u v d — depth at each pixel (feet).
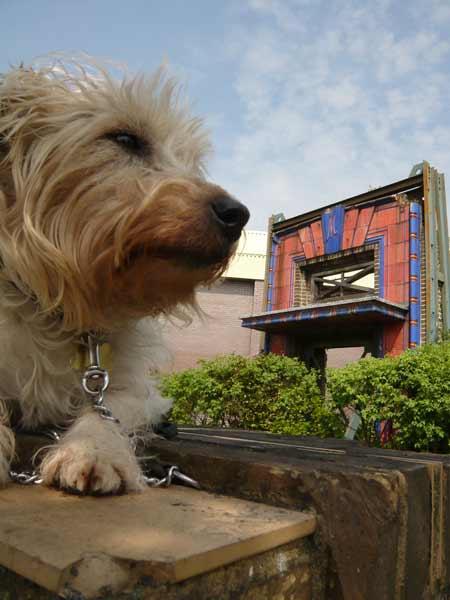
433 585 0.93
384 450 1.69
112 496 0.86
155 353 1.39
